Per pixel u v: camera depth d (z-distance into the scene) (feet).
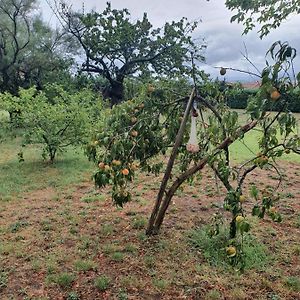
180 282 9.69
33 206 15.93
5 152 29.01
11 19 46.65
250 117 8.25
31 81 48.96
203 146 11.88
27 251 11.50
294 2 15.43
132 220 14.02
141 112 11.83
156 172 13.28
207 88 11.87
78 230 13.16
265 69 7.14
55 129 23.89
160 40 46.09
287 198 16.80
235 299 9.01
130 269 10.36
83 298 9.09
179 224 13.58
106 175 10.43
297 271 10.32
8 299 9.06
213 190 17.88
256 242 11.93
